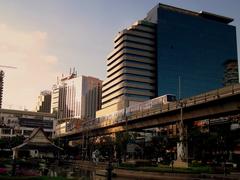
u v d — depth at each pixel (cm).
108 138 12862
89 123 14525
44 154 11975
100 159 11900
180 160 7875
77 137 17288
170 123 8544
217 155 8350
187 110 7538
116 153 12169
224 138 7281
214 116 7025
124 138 10144
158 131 12669
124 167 6594
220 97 6328
